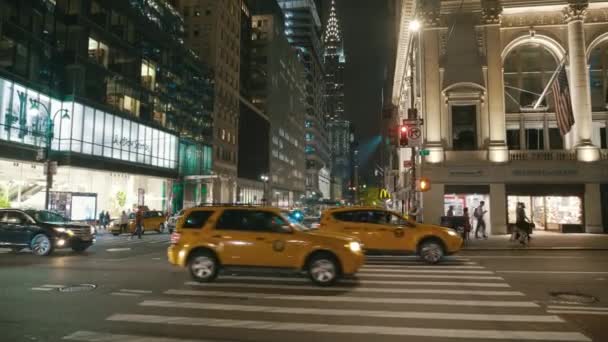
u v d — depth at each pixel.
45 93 31.08
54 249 17.78
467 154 30.42
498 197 29.70
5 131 27.59
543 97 31.67
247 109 81.19
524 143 31.41
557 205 29.83
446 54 31.59
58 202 31.67
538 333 6.71
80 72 33.56
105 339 6.27
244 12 91.81
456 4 31.80
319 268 10.41
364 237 14.81
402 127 21.94
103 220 34.41
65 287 10.23
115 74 38.31
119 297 9.12
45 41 31.31
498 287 10.48
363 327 6.95
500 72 30.97
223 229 10.98
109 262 14.91
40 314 7.68
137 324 7.07
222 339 6.30
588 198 29.25
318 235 10.70
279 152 103.44
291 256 10.55
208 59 65.00
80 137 33.38
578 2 30.72
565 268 13.79
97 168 35.03
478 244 21.52
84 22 34.12
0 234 17.00
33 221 17.23
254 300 8.89
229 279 11.34
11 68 28.22
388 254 14.73
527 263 15.01
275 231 10.81
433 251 14.64
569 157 30.03
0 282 10.87
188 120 54.25
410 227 14.88
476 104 30.95
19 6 28.97
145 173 42.69
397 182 59.41
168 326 6.95
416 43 36.75
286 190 110.62
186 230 11.13
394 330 6.79
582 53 30.55
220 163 66.25
